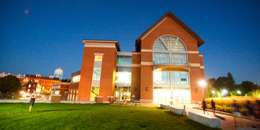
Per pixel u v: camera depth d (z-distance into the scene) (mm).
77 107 15703
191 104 26547
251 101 13406
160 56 30828
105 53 30328
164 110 14945
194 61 30234
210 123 7969
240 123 9859
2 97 18391
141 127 7902
